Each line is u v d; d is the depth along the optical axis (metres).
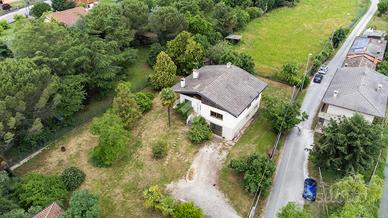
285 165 47.09
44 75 45.41
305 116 51.88
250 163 43.41
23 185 38.78
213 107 49.50
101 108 57.31
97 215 33.16
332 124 44.06
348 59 68.81
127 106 51.03
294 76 64.38
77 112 56.22
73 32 61.22
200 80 53.28
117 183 43.75
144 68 70.31
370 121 49.12
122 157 47.59
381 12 101.00
